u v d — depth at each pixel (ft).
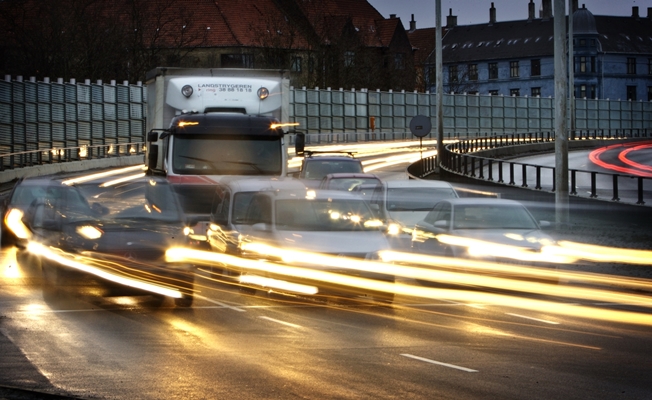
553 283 52.60
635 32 453.58
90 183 48.60
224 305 45.37
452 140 285.23
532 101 337.11
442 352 33.88
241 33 305.12
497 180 123.44
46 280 46.50
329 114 274.98
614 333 38.24
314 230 48.96
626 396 26.91
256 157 67.10
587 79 431.84
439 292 49.80
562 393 27.27
